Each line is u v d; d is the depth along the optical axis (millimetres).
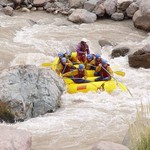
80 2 51219
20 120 23391
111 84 29422
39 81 25469
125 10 48969
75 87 28797
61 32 43844
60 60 31016
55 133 21578
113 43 41312
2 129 17016
